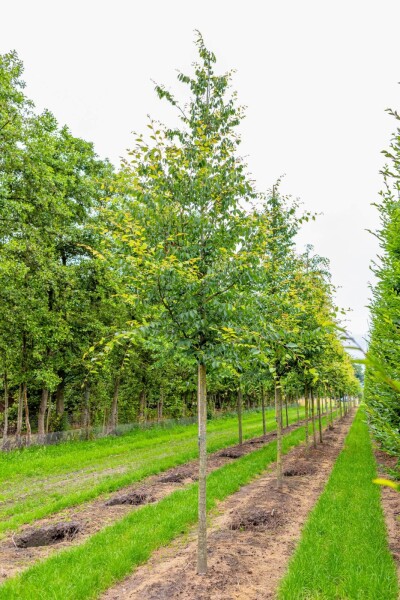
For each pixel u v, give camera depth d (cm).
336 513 721
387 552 561
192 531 703
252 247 591
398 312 529
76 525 759
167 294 532
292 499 871
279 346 607
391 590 453
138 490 1012
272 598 464
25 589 493
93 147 2247
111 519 800
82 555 587
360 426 2555
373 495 855
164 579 522
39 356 1808
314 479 1082
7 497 1075
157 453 1648
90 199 1959
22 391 2094
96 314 2094
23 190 1453
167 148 587
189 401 3962
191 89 664
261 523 716
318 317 901
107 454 1686
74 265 2031
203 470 564
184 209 607
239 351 591
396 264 606
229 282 556
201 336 576
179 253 557
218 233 605
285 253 930
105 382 2778
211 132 649
